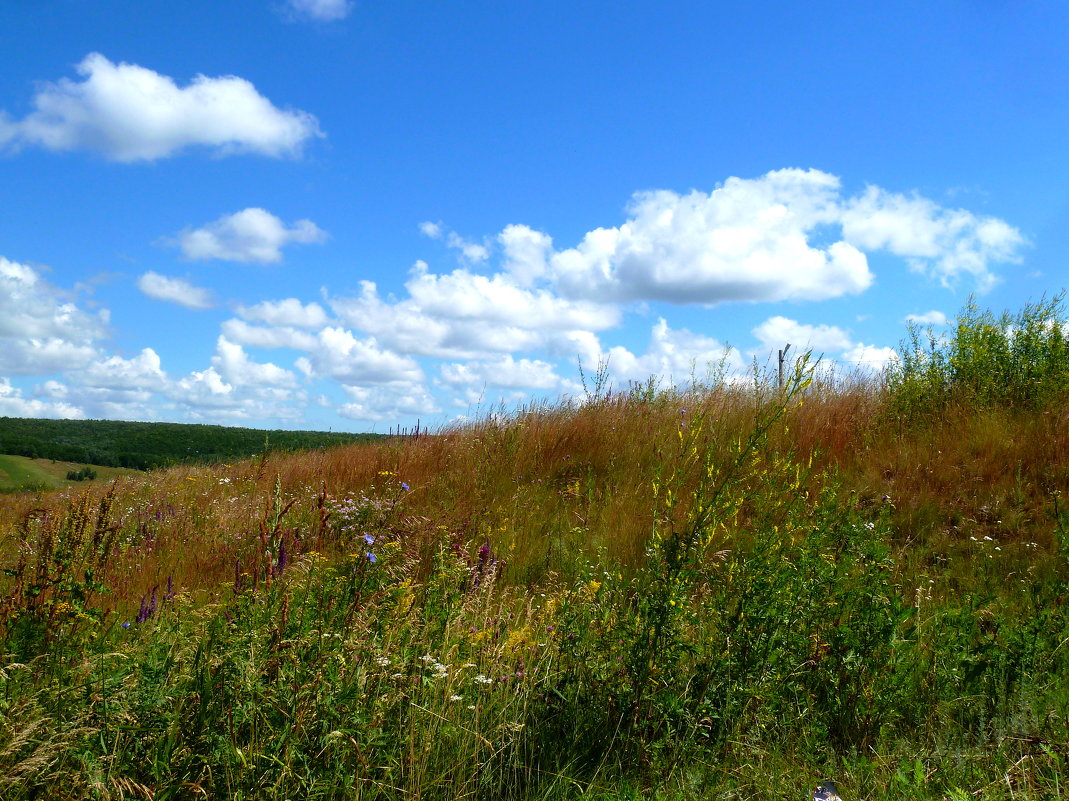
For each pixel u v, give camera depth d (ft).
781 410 11.10
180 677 8.71
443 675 9.51
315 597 9.80
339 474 30.37
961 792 8.15
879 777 9.11
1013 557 18.06
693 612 11.48
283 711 7.88
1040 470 21.80
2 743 7.38
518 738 9.68
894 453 24.36
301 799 7.66
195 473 37.35
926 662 12.09
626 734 9.84
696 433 12.51
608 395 34.12
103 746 7.47
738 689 10.22
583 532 21.29
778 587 10.82
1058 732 9.87
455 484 26.86
